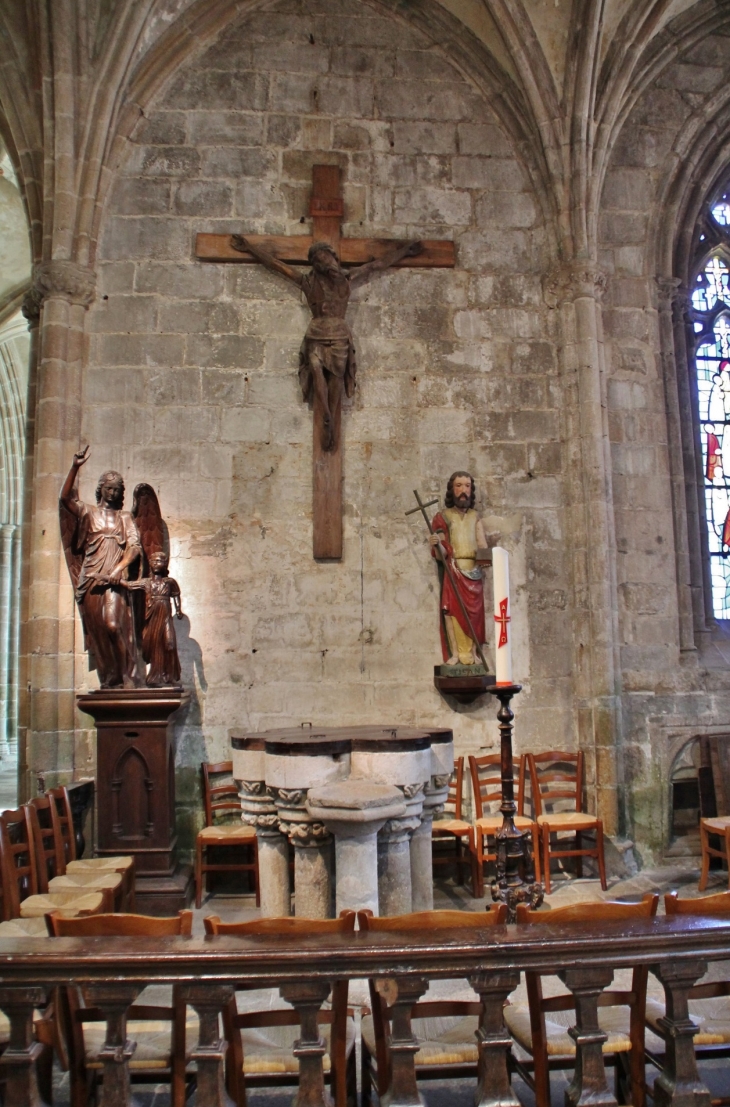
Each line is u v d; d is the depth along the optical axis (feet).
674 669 28.22
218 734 26.35
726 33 30.78
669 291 29.99
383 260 28.07
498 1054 9.59
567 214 28.63
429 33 29.43
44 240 27.07
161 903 22.16
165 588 24.16
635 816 27.30
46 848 21.27
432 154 29.27
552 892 23.76
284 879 20.08
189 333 27.66
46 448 26.07
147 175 28.19
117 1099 9.32
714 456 31.65
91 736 25.89
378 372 28.17
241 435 27.45
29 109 27.53
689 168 30.37
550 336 28.89
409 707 26.94
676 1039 9.84
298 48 29.17
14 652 58.08
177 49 28.40
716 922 10.07
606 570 27.27
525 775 26.91
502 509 28.04
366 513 27.58
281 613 26.96
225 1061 10.73
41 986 9.36
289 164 28.73
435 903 22.93
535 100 28.30
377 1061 10.52
